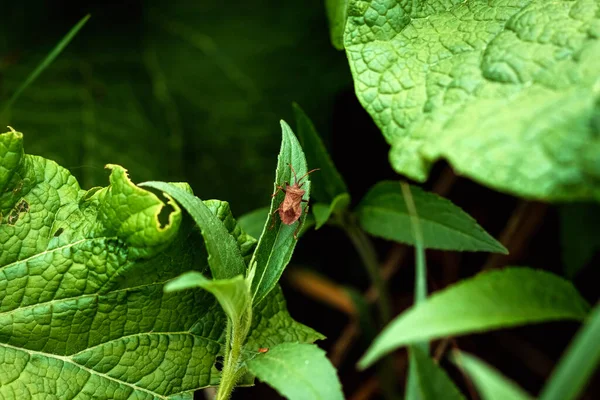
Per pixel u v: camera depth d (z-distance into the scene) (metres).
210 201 0.61
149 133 0.76
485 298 0.55
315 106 0.77
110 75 0.77
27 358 0.60
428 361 0.56
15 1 0.78
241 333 0.59
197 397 0.73
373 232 0.65
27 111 0.74
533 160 0.55
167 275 0.61
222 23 0.79
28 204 0.60
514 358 0.76
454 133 0.57
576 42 0.58
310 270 0.81
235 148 0.77
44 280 0.60
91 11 0.79
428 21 0.61
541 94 0.57
